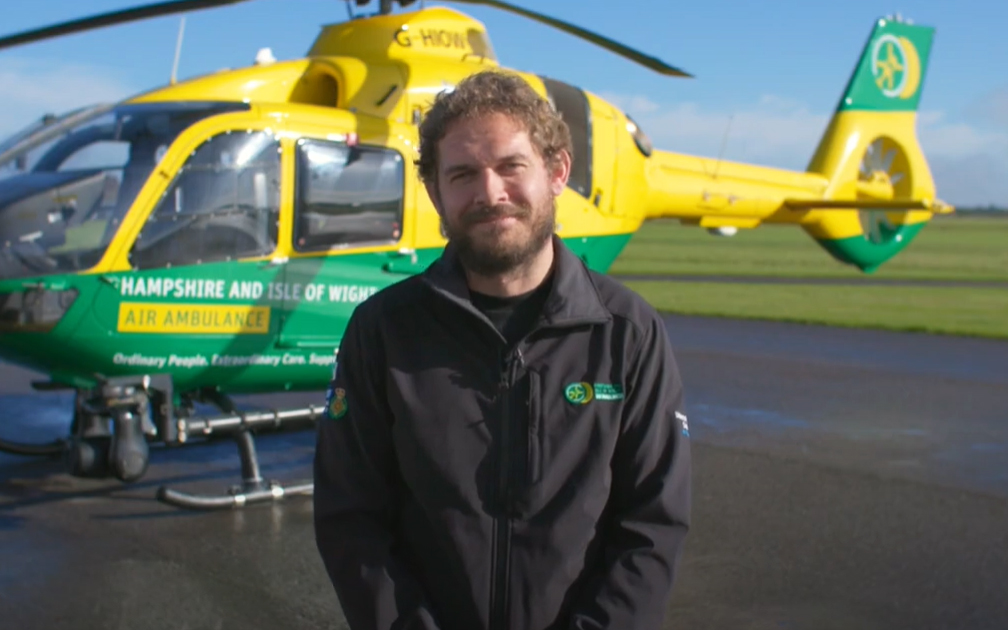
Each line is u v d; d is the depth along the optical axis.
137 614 4.16
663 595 2.07
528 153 2.04
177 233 5.41
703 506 5.89
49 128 5.67
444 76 6.63
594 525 2.08
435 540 2.09
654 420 2.13
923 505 5.96
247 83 6.36
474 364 2.09
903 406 9.20
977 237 80.50
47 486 6.11
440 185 2.09
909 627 4.17
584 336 2.11
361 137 6.07
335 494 2.17
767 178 10.09
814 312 18.34
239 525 5.39
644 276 29.61
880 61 12.31
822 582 4.67
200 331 5.55
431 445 2.05
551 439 2.06
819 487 6.34
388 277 6.25
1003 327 16.09
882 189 12.41
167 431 5.43
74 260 5.15
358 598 2.09
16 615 4.11
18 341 5.15
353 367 2.17
